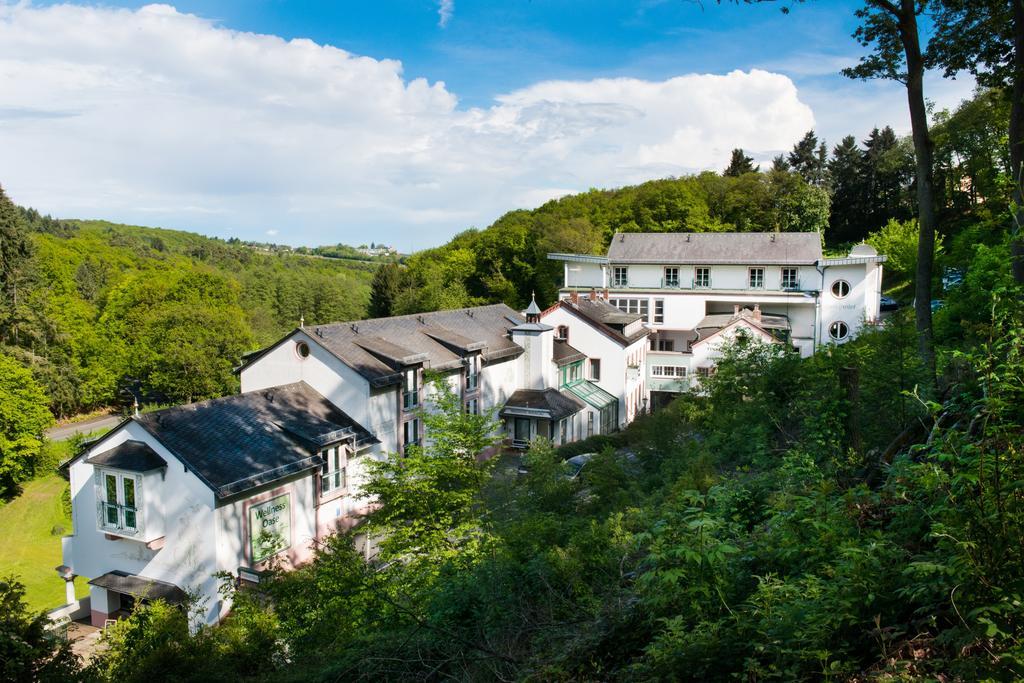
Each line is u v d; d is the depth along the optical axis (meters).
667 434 21.77
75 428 57.81
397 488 16.33
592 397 45.03
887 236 67.12
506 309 48.19
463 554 13.69
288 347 31.98
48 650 11.16
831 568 5.86
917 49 17.39
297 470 24.83
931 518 5.66
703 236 56.91
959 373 7.94
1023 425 4.94
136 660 11.95
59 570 24.89
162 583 23.03
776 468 12.55
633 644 7.21
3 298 58.56
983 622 4.09
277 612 12.89
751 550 7.09
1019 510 4.61
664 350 57.41
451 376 36.66
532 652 8.41
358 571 12.91
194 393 54.38
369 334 35.16
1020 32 16.14
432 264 85.75
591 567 10.86
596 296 52.81
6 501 40.94
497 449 38.59
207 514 22.12
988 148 38.81
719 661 5.57
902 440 10.47
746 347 22.00
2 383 42.41
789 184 86.44
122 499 23.14
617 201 91.69
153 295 64.69
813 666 5.07
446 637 9.52
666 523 6.82
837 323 52.16
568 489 18.86
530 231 82.31
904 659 4.81
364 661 9.34
